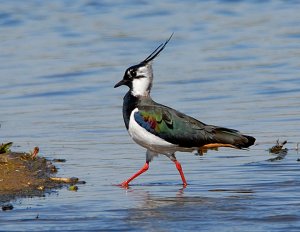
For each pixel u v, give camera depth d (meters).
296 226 11.65
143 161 15.85
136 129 14.23
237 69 25.11
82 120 19.55
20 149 16.75
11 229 11.64
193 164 15.62
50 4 38.03
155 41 30.08
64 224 11.87
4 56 28.05
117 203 13.00
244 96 21.53
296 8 35.88
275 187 13.79
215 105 20.59
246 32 31.20
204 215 12.27
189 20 34.06
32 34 31.94
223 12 35.69
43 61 27.08
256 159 15.79
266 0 38.00
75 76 24.86
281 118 19.03
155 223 11.91
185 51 28.30
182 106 20.56
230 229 11.55
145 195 13.51
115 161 15.84
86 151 16.62
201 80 23.75
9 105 21.41
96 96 22.33
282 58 26.39
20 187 13.87
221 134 14.00
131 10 36.62
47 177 14.52
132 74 14.46
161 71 25.28
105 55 27.84
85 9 36.97
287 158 15.77
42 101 21.84
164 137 14.02
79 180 14.48
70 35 31.62
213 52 27.92
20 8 36.84
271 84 22.84
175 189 13.90
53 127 18.86
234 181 14.28
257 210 12.47
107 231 11.55
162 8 36.88
